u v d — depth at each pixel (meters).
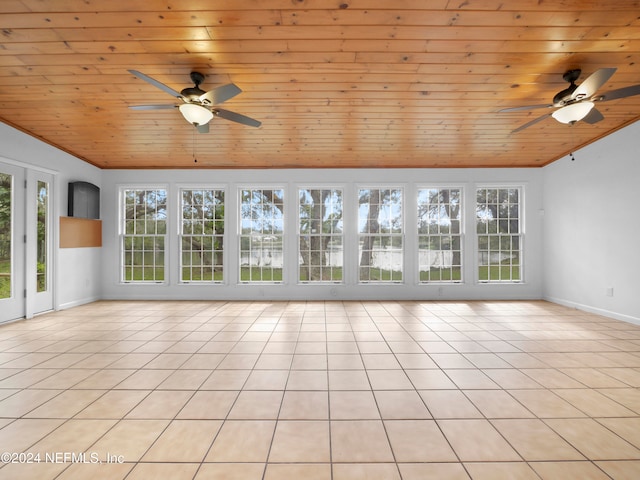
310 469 1.71
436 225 6.58
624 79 3.27
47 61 2.98
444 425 2.10
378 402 2.39
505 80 3.33
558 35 2.62
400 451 1.84
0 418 2.18
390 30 2.58
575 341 3.78
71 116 4.21
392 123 4.44
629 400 2.41
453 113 4.12
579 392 2.53
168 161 6.18
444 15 2.41
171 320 4.83
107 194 6.52
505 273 6.52
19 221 4.76
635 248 4.51
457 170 6.50
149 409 2.29
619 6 2.31
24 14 2.37
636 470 1.69
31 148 4.87
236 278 6.51
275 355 3.35
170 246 6.50
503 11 2.37
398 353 3.40
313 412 2.25
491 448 1.87
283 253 6.54
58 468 1.71
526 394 2.50
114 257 6.49
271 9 2.34
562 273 5.90
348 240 6.50
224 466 1.73
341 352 3.44
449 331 4.22
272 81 3.34
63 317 5.00
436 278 6.55
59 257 5.48
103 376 2.84
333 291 6.46
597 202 5.12
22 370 2.97
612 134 4.82
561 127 4.62
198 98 2.97
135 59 2.94
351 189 6.53
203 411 2.27
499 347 3.58
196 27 2.53
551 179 6.18
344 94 3.62
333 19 2.45
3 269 4.57
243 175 6.54
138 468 1.71
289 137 4.95
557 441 1.93
